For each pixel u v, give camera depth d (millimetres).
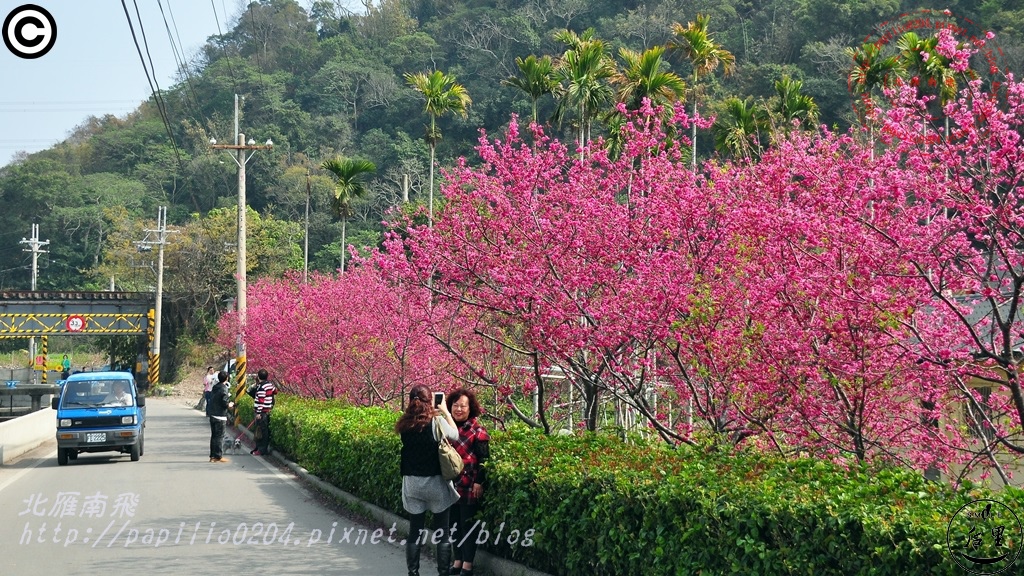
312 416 19516
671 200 10812
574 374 12352
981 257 8609
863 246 8719
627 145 12164
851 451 9211
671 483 7457
